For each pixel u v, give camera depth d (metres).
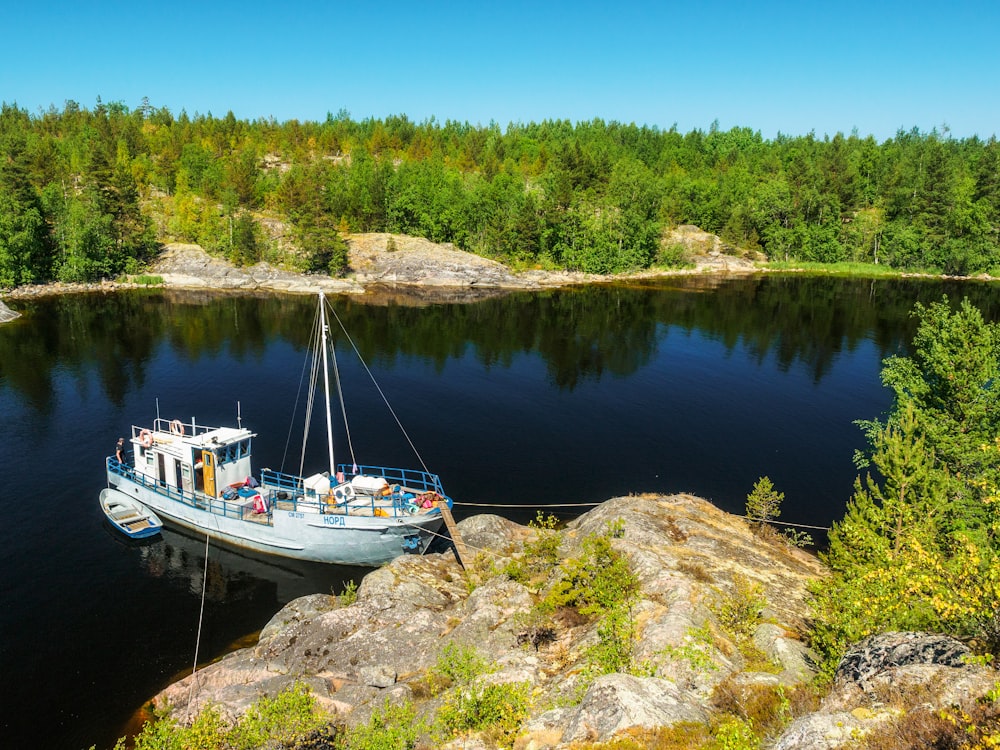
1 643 29.81
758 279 150.88
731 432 57.12
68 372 70.56
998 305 114.25
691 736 15.54
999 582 15.24
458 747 17.84
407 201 165.38
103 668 28.45
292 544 36.91
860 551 27.59
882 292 130.12
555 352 83.75
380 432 55.97
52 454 49.69
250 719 19.59
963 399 38.38
